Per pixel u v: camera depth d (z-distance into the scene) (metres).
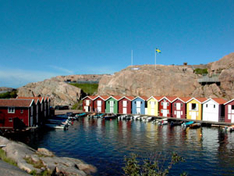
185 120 77.06
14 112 59.56
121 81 120.50
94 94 131.12
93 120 82.00
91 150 42.06
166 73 115.38
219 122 70.00
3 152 29.41
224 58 113.88
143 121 79.56
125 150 42.16
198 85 104.31
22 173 21.11
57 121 72.00
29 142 47.81
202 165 34.53
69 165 29.89
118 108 97.25
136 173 19.62
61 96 127.88
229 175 31.03
